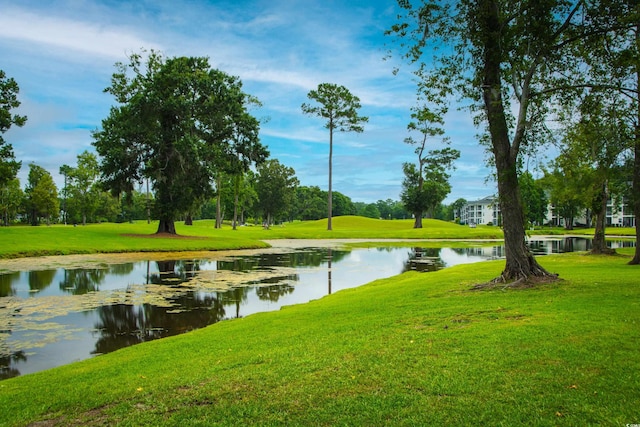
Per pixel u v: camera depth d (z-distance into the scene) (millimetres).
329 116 60031
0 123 34062
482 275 15562
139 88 38312
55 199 81500
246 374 6074
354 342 7410
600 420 4227
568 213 85375
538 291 10930
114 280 19016
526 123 12641
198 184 39500
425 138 70875
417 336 7484
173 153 37688
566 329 7094
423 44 12625
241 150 41125
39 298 15094
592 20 11516
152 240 35281
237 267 24250
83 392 5859
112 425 4770
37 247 27891
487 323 8031
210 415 4844
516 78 12656
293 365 6348
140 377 6375
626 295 9719
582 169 23500
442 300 10859
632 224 95312
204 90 38344
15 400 5738
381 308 10492
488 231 62719
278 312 11555
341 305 11531
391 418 4539
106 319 12258
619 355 5801
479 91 12898
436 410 4641
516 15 11758
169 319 12297
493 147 12727
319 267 24703
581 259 22141
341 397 5109
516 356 6043
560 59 12477
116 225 62188
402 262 27750
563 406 4543
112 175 38094
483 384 5199
